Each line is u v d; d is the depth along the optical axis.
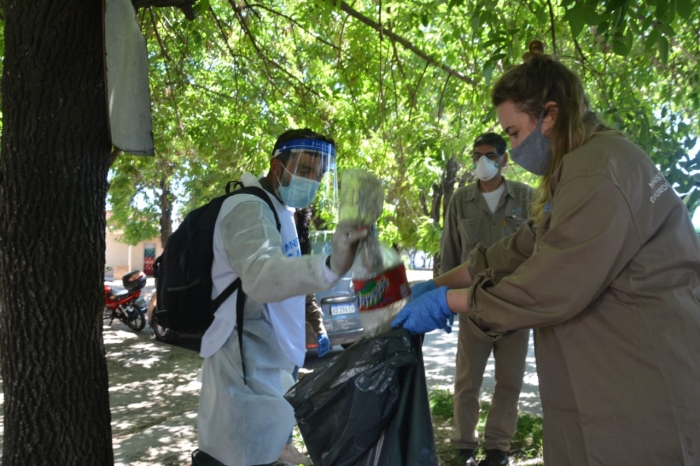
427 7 4.96
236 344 2.38
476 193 3.75
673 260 1.60
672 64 4.54
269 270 1.98
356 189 1.75
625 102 4.16
